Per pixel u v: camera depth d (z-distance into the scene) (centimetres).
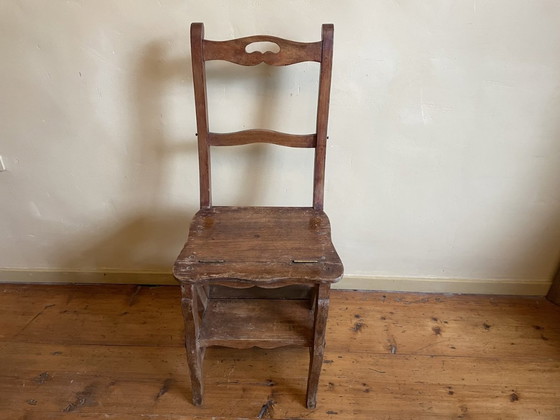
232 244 104
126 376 127
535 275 157
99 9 113
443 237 151
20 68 121
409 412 117
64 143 134
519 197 140
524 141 130
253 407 118
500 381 126
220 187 142
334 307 155
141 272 162
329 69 107
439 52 117
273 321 115
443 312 153
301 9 112
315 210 122
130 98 126
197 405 118
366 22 113
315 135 116
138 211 148
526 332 144
